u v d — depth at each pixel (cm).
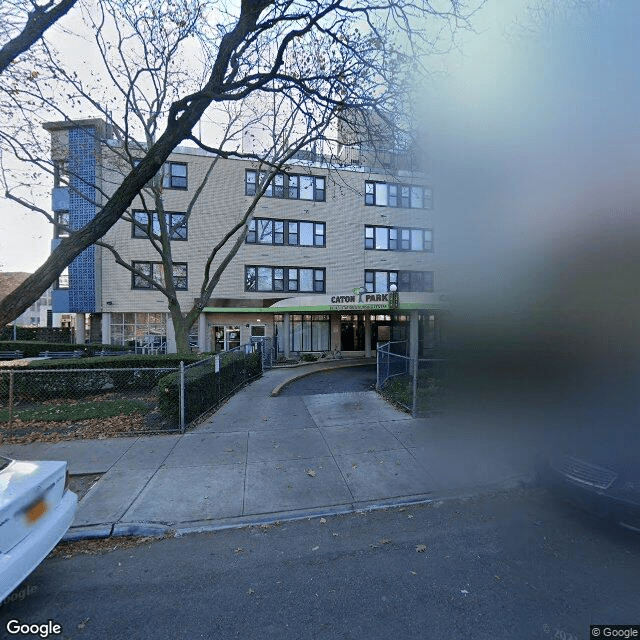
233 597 282
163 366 1012
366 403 855
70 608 272
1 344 1591
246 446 589
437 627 249
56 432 649
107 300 1877
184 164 1945
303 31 592
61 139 1691
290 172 2023
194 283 1936
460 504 429
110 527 374
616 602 270
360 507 421
